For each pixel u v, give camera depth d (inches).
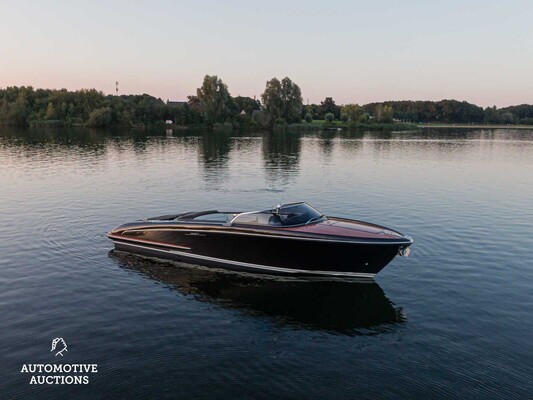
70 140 2605.8
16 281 495.2
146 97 5073.8
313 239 489.7
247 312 433.7
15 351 357.1
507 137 3973.9
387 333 390.3
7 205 848.9
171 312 430.6
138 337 380.8
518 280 502.0
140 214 794.2
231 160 1697.8
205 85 4234.7
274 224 519.2
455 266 543.8
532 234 675.4
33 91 4591.5
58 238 646.5
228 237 525.7
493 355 352.8
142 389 311.1
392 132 4512.8
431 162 1717.5
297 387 313.4
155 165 1503.4
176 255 566.3
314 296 472.1
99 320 410.6
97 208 836.6
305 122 4781.0
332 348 366.0
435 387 312.3
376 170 1440.7
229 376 326.0
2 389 310.7
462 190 1060.5
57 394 305.9
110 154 1859.0
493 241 639.8
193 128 4274.1
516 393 305.7
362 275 511.2
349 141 2947.8
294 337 384.5
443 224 731.4
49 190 1005.8
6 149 2003.0
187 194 989.2
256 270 535.5
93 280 504.4
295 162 1657.2
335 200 931.3
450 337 381.7
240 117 4394.7
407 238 500.4
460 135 4210.1
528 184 1163.9
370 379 322.0
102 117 4057.6
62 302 446.3
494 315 421.1
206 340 378.0
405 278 510.3
